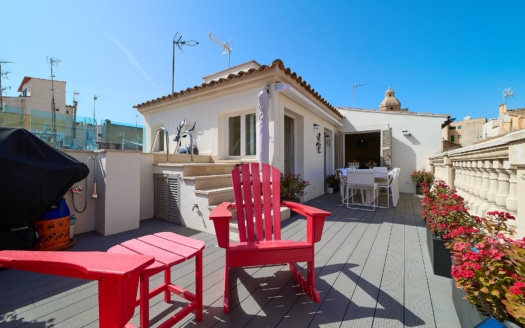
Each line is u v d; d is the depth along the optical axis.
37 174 2.36
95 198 3.26
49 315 1.55
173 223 3.78
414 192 7.98
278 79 4.42
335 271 2.20
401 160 8.23
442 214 2.19
